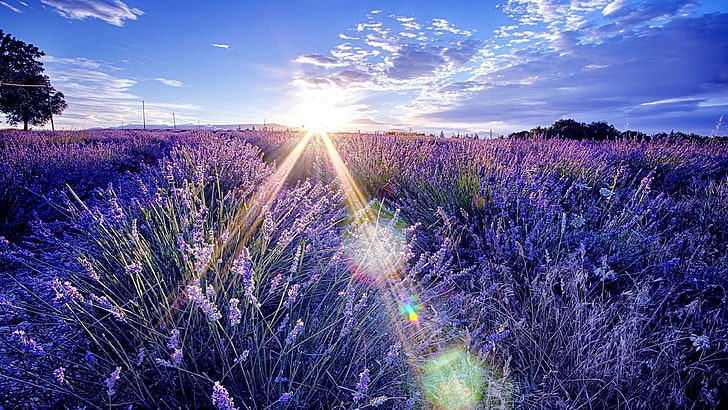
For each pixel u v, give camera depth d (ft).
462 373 5.49
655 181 18.45
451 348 6.39
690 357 6.12
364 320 6.13
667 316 6.80
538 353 6.12
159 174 14.20
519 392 5.44
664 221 11.55
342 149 29.48
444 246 8.22
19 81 132.16
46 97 141.59
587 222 10.96
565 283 7.39
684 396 5.13
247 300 5.62
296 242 8.78
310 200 10.03
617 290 7.95
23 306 6.06
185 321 5.73
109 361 5.14
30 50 139.03
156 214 8.85
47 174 17.76
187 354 5.29
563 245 9.26
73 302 5.31
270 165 27.37
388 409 5.15
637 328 6.09
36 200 13.42
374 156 22.24
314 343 5.69
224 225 9.03
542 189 11.48
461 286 8.41
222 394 3.65
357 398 4.31
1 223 11.43
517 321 6.64
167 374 5.00
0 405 4.33
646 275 7.84
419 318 6.81
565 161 17.74
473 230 10.98
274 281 5.47
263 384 4.86
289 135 48.83
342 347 5.70
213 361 5.18
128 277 6.90
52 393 4.68
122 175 19.52
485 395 5.42
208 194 13.28
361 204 15.40
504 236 9.46
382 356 5.78
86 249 7.99
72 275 6.60
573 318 6.49
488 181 13.20
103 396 4.73
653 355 5.93
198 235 6.51
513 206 11.45
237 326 5.50
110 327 5.90
